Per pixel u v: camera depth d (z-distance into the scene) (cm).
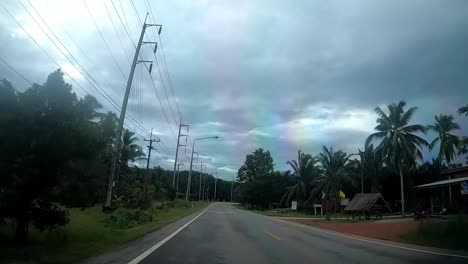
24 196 1102
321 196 7162
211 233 2033
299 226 2983
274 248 1452
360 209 4725
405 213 5681
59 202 1205
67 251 1090
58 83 1175
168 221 2900
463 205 4044
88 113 1248
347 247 1563
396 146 5212
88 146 1207
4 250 998
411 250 1521
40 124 1115
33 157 1098
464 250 1616
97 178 1278
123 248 1290
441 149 6353
